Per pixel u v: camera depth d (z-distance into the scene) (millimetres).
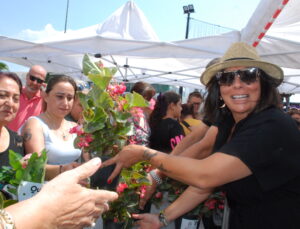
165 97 3078
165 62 7273
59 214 833
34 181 1089
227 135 1612
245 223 1382
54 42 4797
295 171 1246
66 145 2146
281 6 2037
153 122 3002
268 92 1409
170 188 1833
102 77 1165
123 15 4906
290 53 3451
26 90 3750
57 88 2098
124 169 1305
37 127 2016
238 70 1365
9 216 754
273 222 1315
